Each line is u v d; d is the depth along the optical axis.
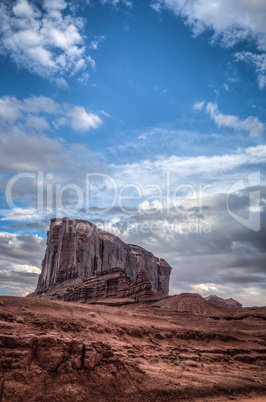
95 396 23.81
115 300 110.62
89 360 26.12
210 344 47.97
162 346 41.47
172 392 27.44
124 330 41.59
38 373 23.42
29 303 40.16
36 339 25.59
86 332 36.00
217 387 30.70
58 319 35.66
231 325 71.81
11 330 28.36
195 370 35.09
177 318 77.69
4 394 20.98
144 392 26.36
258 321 80.25
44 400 21.61
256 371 39.62
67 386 23.48
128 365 29.05
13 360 23.41
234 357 44.41
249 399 29.75
